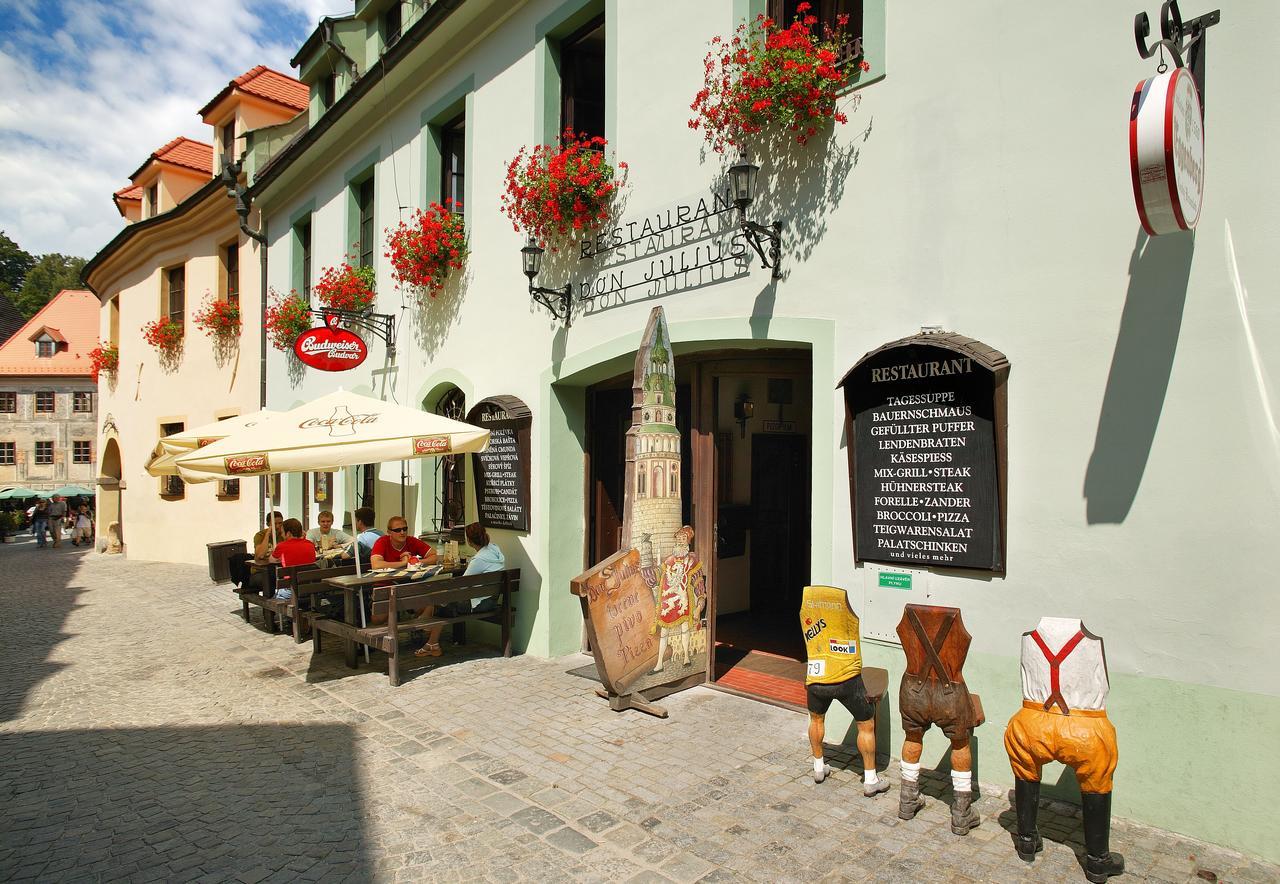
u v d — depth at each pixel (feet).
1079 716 10.27
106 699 20.06
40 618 32.89
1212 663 11.31
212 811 13.16
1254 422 11.07
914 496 14.43
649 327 18.86
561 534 23.70
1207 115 11.56
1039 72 13.34
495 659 23.35
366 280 34.14
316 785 14.19
